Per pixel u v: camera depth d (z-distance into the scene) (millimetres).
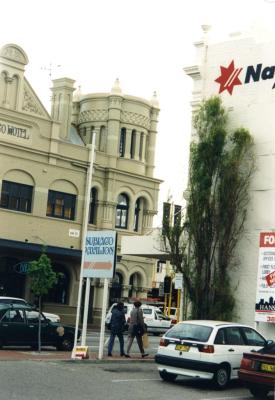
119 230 44969
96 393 13594
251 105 24250
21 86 39594
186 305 24359
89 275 20016
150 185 47406
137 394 14031
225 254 23516
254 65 24375
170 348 16391
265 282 21766
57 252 38969
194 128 25312
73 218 42281
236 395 15148
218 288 23422
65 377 15492
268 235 21922
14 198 39000
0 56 38906
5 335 21031
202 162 24047
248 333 16969
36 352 21078
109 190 44406
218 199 23734
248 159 23953
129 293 46250
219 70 25422
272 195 23219
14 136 38969
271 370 14242
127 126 46531
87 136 46906
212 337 15992
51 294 40969
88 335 31969
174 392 14852
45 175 40531
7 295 38594
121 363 19750
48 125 40969
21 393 12695
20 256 39125
